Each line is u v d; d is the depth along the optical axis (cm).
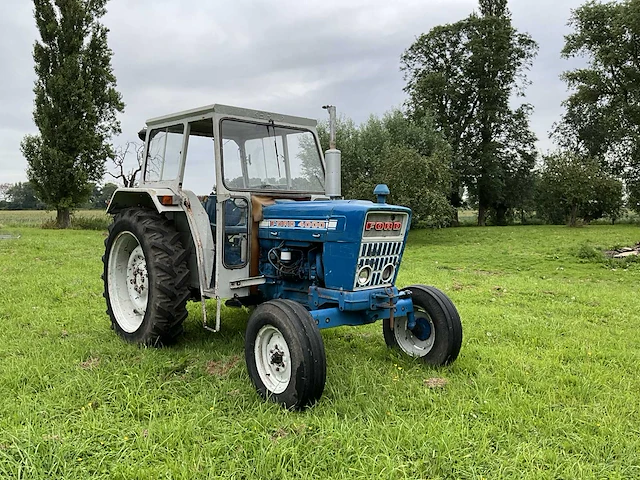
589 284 922
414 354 432
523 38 3059
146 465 254
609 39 2942
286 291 417
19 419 298
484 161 2992
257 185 429
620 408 335
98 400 328
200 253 412
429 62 3128
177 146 446
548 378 390
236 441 278
